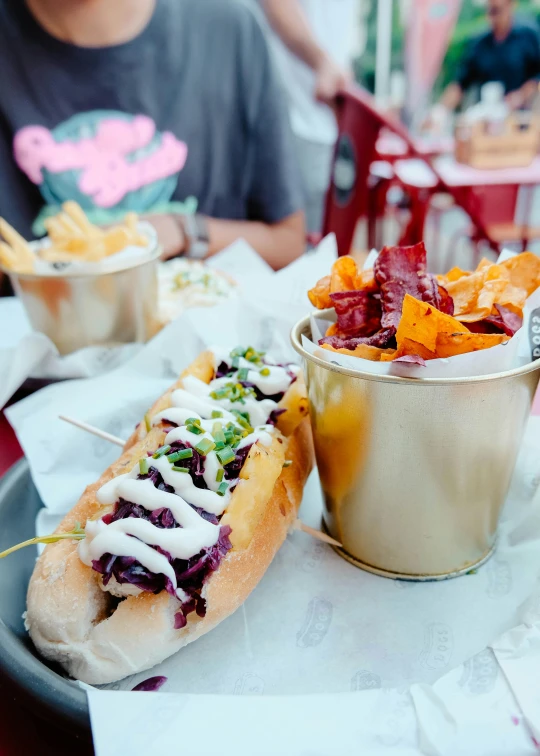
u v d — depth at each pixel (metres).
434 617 0.24
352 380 0.23
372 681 0.21
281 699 0.18
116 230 0.42
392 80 1.46
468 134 1.16
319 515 0.30
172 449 0.24
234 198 0.84
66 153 0.73
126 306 0.42
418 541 0.25
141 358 0.38
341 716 0.17
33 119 0.72
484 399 0.22
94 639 0.21
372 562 0.26
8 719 0.20
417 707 0.17
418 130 1.45
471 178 1.04
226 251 0.58
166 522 0.21
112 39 0.72
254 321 0.39
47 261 0.40
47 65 0.71
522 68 1.33
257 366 0.31
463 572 0.26
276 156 0.81
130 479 0.22
